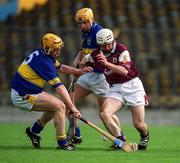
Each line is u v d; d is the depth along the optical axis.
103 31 31.41
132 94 32.00
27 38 63.72
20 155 29.58
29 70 31.28
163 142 38.09
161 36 64.00
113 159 28.83
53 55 31.30
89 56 34.00
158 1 70.88
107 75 32.12
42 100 31.38
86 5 70.12
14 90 31.59
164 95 62.25
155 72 62.69
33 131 32.59
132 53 63.25
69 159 28.53
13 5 71.69
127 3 70.50
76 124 34.19
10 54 63.72
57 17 69.56
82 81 34.94
